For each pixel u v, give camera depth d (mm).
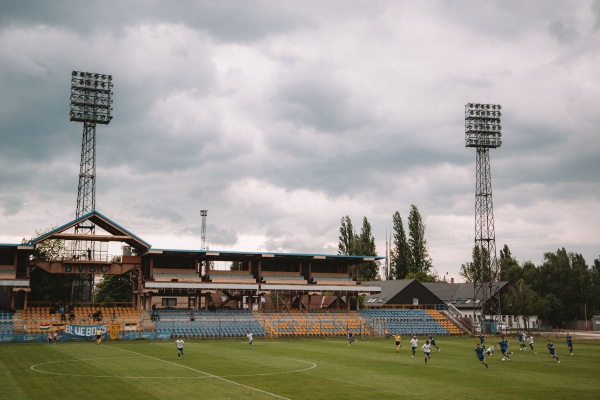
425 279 161125
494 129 119375
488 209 118750
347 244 162125
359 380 43500
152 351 67312
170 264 107000
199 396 35625
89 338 85625
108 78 117875
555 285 142000
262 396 35781
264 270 114125
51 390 37531
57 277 114000
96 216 97938
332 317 110375
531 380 44625
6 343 79250
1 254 96438
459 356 64750
